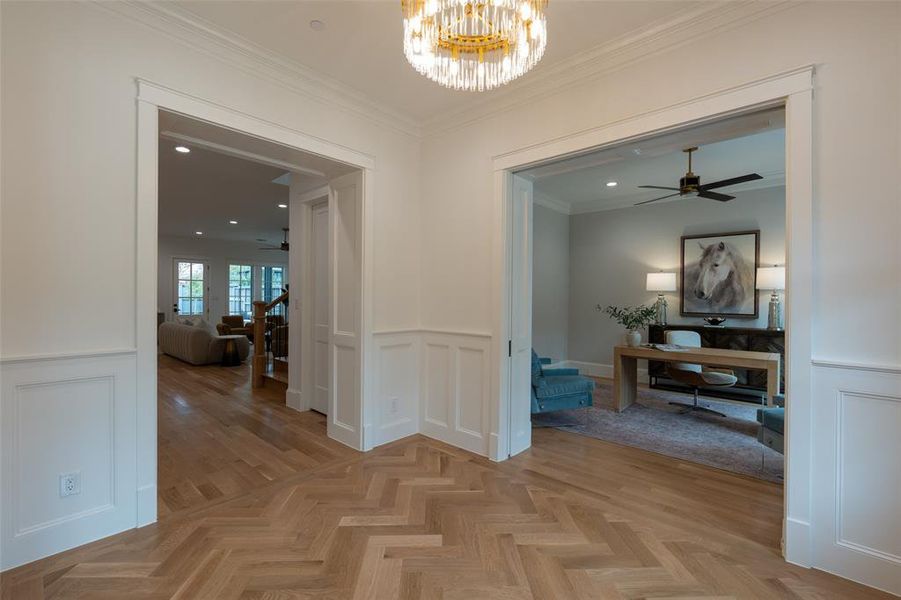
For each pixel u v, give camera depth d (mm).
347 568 1899
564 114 2818
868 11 1818
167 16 2258
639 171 5004
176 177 5383
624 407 4664
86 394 2051
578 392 4035
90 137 2051
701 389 5344
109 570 1863
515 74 2086
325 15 2297
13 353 1860
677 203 5980
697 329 5512
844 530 1863
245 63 2617
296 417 4258
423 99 3242
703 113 2256
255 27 2402
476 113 3299
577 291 6926
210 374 6516
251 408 4590
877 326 1800
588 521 2309
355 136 3254
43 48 1927
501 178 3158
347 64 2783
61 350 1979
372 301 3396
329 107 3084
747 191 5426
